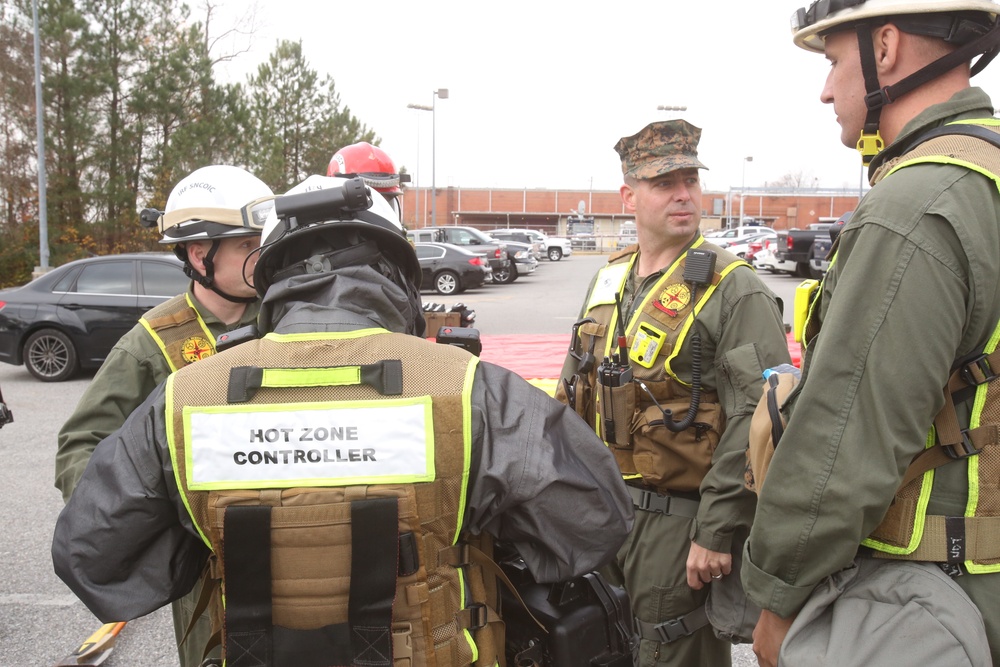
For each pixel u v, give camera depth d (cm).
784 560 130
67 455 195
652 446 221
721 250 227
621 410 224
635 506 228
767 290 219
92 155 2144
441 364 127
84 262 918
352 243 138
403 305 139
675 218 228
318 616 121
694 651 225
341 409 122
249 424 122
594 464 134
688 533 219
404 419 121
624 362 227
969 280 122
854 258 128
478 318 1368
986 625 128
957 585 128
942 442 128
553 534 128
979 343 126
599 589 151
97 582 127
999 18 135
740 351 208
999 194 124
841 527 124
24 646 322
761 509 133
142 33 2219
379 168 379
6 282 2109
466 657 129
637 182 232
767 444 145
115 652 318
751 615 203
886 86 141
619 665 152
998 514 129
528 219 7312
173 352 211
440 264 1870
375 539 119
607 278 249
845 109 148
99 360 897
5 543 425
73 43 2092
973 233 121
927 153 130
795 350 649
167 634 334
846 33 144
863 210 131
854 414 124
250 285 215
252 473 121
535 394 131
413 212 7188
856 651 125
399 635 122
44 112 2097
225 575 122
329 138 3148
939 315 121
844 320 126
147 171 2256
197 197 210
